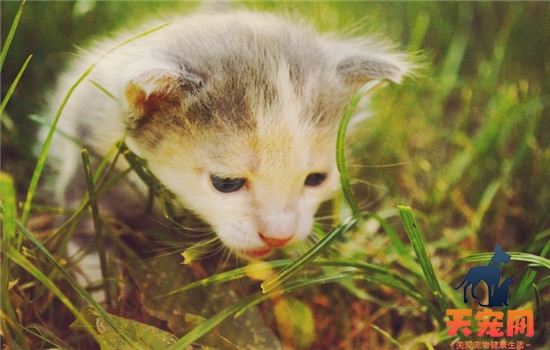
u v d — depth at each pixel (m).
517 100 0.33
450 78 0.35
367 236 0.28
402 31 0.39
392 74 0.27
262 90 0.25
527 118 0.32
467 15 0.39
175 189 0.26
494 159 0.31
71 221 0.24
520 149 0.30
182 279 0.25
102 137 0.26
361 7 0.40
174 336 0.22
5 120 0.30
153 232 0.27
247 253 0.26
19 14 0.23
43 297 0.24
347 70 0.27
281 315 0.25
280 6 0.37
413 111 0.35
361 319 0.26
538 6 0.37
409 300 0.26
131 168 0.25
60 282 0.25
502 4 0.39
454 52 0.36
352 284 0.26
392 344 0.25
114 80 0.25
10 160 0.31
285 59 0.26
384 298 0.26
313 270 0.26
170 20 0.30
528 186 0.30
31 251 0.24
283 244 0.25
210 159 0.25
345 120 0.24
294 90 0.26
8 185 0.21
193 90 0.25
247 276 0.26
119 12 0.37
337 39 0.31
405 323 0.26
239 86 0.25
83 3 0.35
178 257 0.25
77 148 0.27
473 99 0.36
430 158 0.33
